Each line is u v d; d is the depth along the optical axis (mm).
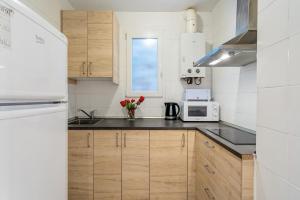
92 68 2387
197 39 2621
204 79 2887
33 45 769
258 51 1047
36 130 794
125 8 2744
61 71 1044
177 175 2180
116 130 2154
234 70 2154
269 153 934
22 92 703
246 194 1078
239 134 1668
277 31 885
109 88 2865
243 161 1077
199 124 2322
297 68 756
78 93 2842
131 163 2170
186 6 2695
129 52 2857
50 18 2100
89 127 2146
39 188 818
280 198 850
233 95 2182
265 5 983
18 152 687
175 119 2729
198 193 2051
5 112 636
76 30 2377
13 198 664
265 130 971
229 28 2256
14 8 662
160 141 2166
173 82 2893
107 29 2393
